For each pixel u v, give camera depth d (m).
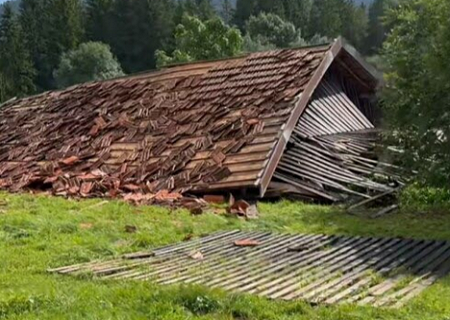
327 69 15.45
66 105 18.61
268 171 12.30
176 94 16.22
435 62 10.85
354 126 16.48
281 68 15.30
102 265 7.05
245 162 12.58
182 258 7.44
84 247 8.03
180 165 13.34
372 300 5.30
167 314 4.87
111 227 9.47
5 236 8.65
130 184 13.31
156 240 8.62
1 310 5.06
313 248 7.91
